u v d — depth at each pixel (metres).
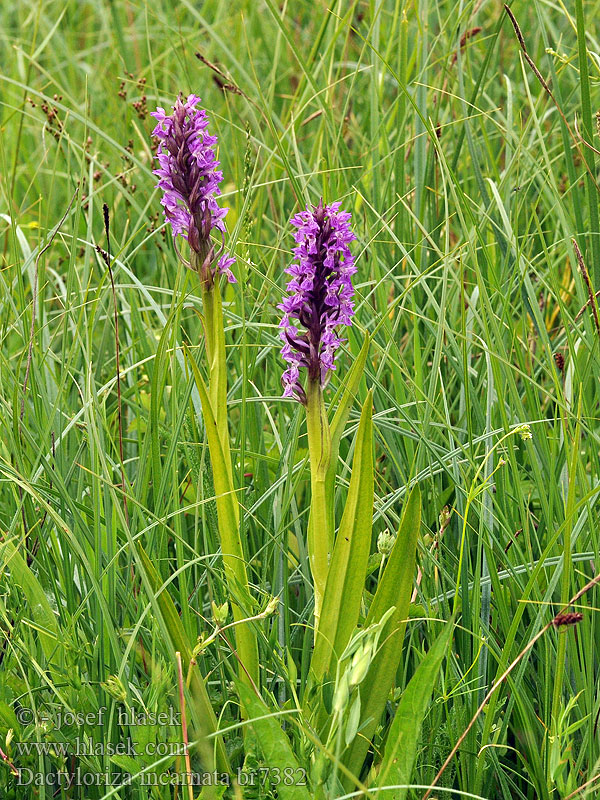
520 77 1.27
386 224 0.91
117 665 0.77
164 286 1.08
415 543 0.73
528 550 0.81
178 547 0.80
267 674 0.81
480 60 1.32
